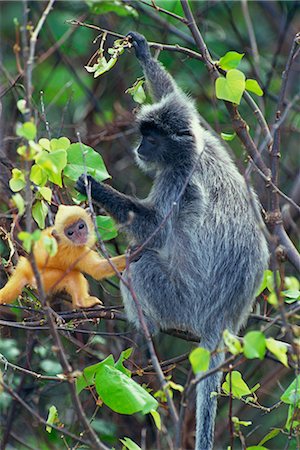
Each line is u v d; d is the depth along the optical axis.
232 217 11.20
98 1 14.24
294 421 9.16
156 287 11.24
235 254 11.10
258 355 7.14
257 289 11.23
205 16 17.72
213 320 11.13
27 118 7.22
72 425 12.76
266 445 13.97
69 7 17.08
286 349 7.59
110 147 15.86
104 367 8.70
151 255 11.40
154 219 11.40
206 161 11.50
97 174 10.44
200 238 11.20
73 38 16.84
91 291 13.47
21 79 14.27
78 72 17.06
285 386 14.44
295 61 18.27
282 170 16.94
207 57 10.69
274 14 18.70
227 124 16.69
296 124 17.30
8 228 11.48
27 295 10.73
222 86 9.34
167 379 7.55
